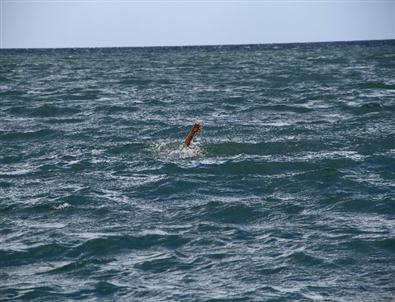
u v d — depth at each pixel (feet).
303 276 63.46
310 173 98.68
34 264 67.51
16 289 61.67
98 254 69.51
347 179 95.81
